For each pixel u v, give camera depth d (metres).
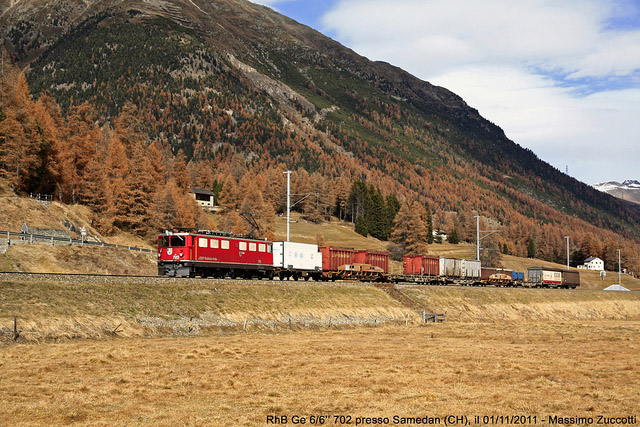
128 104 152.25
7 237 69.31
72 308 37.34
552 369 31.00
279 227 186.75
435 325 59.16
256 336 42.56
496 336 49.59
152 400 22.23
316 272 70.06
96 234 97.25
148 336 38.69
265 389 24.55
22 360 28.67
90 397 22.28
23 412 19.83
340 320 54.00
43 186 105.88
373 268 76.56
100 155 126.12
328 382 26.28
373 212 197.38
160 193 113.38
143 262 81.12
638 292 110.94
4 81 106.31
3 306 34.44
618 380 27.72
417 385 25.86
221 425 18.67
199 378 26.34
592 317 88.44
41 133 106.56
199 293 46.50
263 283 53.47
